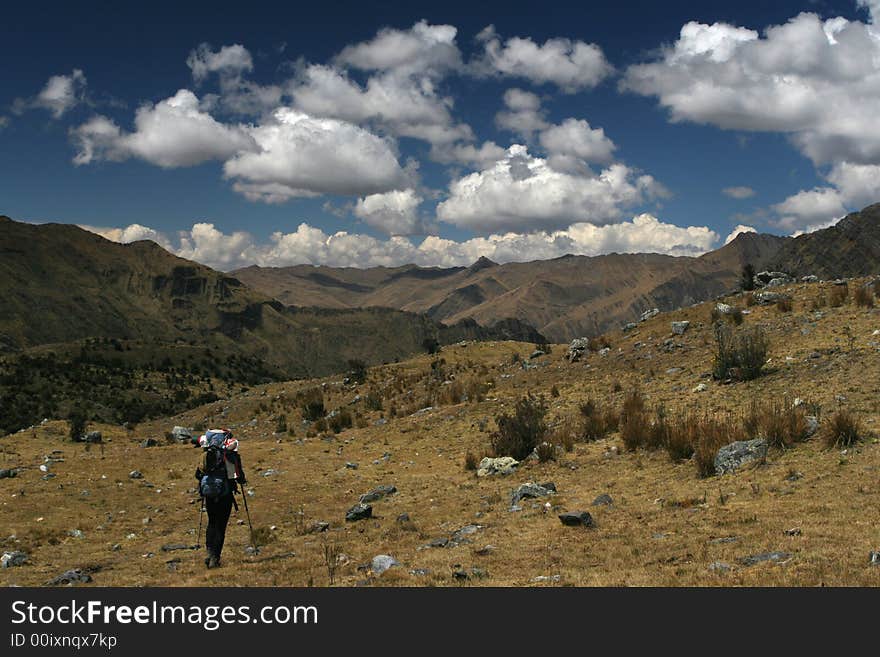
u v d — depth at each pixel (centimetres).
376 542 1280
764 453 1502
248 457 2783
